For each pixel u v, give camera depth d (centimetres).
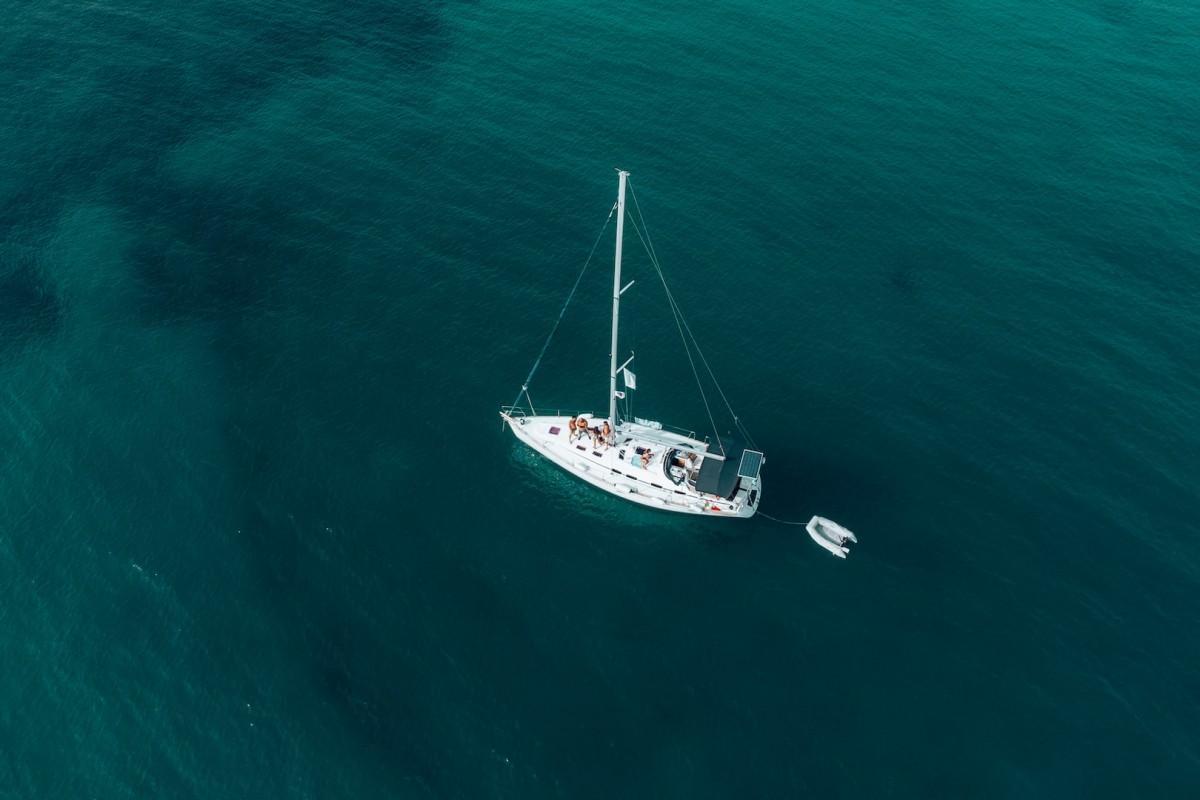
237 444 9069
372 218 11425
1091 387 9881
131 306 10225
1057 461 9244
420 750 7175
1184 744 7281
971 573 8381
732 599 8200
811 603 8188
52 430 9044
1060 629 7988
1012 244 11381
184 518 8469
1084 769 7156
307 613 7906
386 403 9544
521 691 7544
